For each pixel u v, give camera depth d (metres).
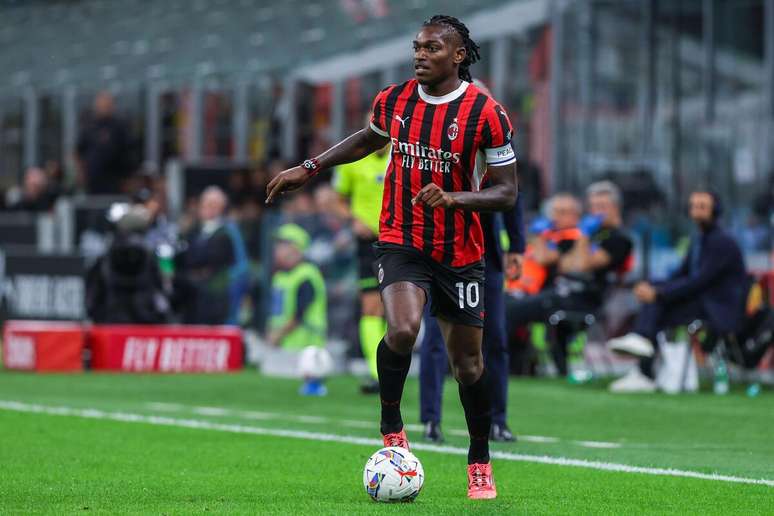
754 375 48.72
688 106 60.22
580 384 46.19
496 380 29.92
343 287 53.47
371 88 68.12
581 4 61.69
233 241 55.84
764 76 59.44
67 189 78.62
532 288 47.59
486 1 64.69
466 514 19.52
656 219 56.88
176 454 27.25
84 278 55.41
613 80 61.34
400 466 20.69
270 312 56.28
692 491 22.56
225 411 36.78
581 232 46.88
